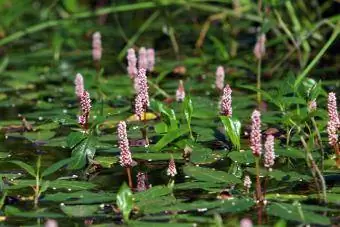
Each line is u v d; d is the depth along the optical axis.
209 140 6.87
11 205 5.57
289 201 5.54
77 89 7.61
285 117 6.32
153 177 6.14
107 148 6.83
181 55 10.94
